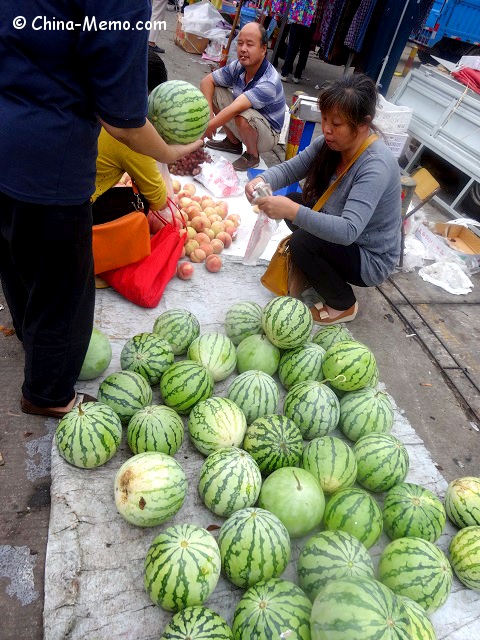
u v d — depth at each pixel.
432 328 4.32
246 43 5.07
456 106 6.33
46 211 1.95
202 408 2.55
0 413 2.71
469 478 2.62
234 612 1.95
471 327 4.45
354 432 2.80
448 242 5.60
